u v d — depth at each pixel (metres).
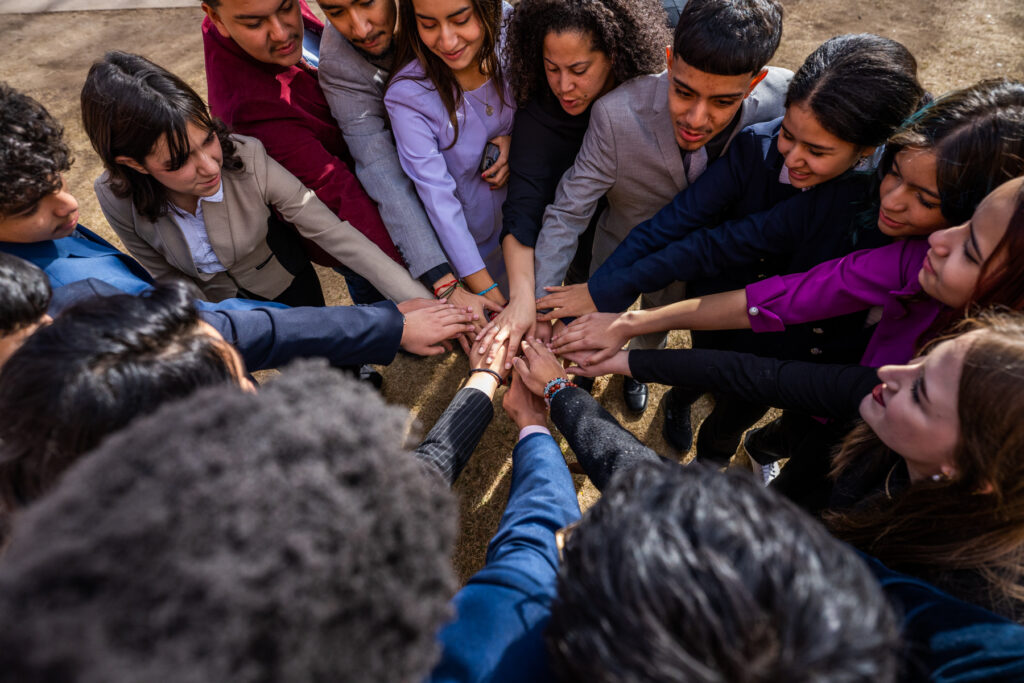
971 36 3.92
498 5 1.67
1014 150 1.12
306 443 0.47
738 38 1.35
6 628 0.39
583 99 1.70
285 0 1.64
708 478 0.59
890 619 0.54
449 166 1.96
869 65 1.29
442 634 0.75
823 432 1.63
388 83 1.82
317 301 2.25
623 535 0.55
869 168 1.45
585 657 0.52
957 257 1.11
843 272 1.45
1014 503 0.81
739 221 1.67
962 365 0.83
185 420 0.48
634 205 1.92
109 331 0.76
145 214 1.63
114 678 0.37
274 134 1.81
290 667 0.40
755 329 1.60
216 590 0.38
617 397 2.67
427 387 2.73
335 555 0.43
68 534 0.41
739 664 0.46
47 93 4.08
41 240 1.43
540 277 1.88
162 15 4.71
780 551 0.51
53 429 0.72
